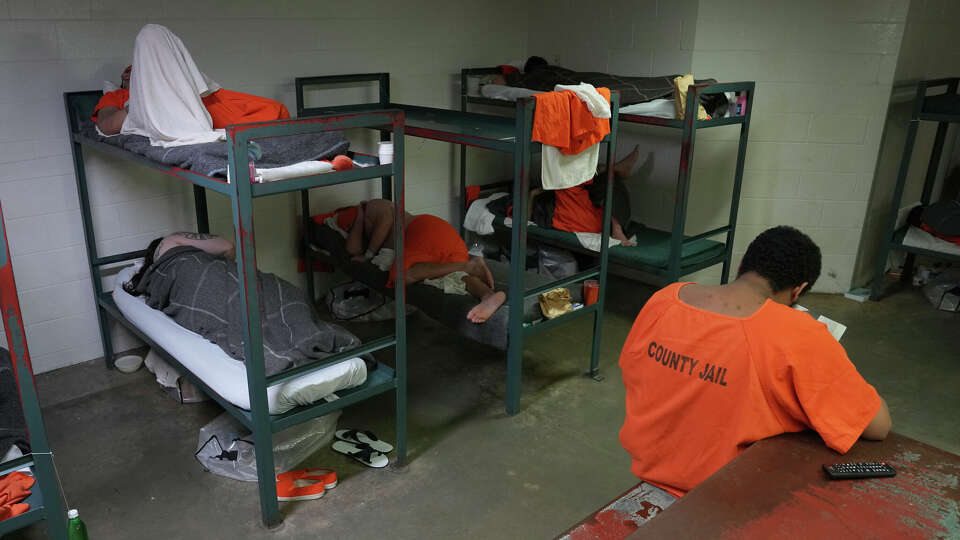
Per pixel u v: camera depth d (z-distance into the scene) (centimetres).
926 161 617
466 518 308
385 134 536
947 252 513
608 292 577
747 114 470
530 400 408
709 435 186
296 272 534
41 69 389
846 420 178
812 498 166
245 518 307
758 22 514
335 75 506
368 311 509
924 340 483
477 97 570
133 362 440
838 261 561
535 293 379
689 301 190
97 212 429
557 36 607
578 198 505
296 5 480
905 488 170
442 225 458
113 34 409
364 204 480
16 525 233
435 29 560
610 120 381
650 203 583
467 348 474
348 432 365
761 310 177
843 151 533
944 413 392
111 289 448
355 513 310
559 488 329
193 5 436
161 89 322
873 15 497
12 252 404
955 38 588
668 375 190
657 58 547
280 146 300
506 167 640
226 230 490
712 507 163
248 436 351
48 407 394
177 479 334
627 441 208
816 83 521
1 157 388
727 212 559
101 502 317
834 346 177
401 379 329
